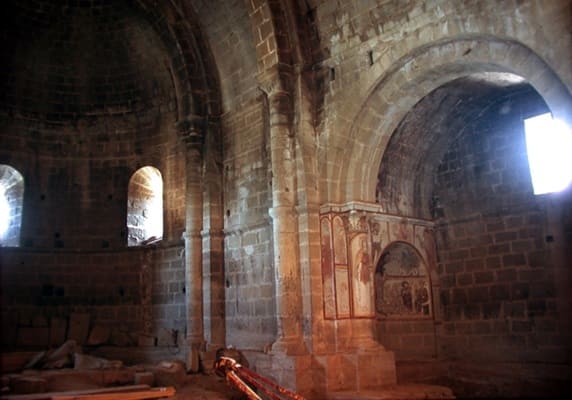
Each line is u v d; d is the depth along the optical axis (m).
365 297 16.69
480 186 18.88
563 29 11.91
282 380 15.79
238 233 20.12
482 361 18.08
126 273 23.53
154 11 21.98
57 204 23.78
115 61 24.70
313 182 17.19
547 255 17.06
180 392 16.69
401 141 18.59
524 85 17.78
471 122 19.33
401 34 15.52
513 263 17.78
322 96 17.59
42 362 19.03
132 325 23.03
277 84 17.52
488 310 18.16
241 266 19.84
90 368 18.03
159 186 25.17
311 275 16.48
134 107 24.62
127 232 23.95
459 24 14.12
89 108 24.67
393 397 14.78
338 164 17.11
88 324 22.95
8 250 22.45
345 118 16.94
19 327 21.92
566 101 12.26
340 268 16.70
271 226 18.75
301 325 16.47
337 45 17.25
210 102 21.50
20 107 23.66
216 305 20.22
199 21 21.30
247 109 20.44
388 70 15.94
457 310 18.92
